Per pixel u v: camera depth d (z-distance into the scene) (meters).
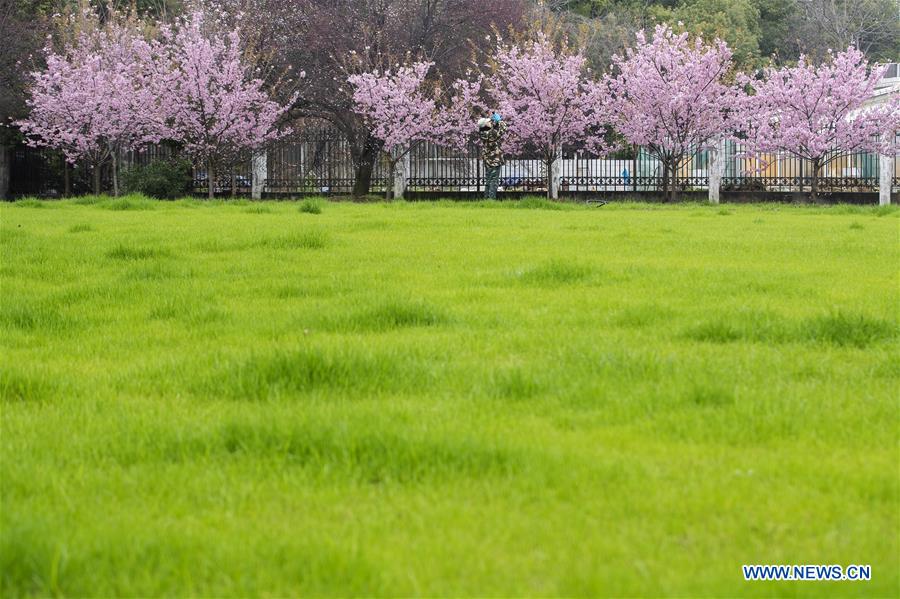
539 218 26.84
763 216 30.31
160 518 4.61
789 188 48.75
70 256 15.96
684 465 5.28
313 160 50.12
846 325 8.80
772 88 48.50
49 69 49.09
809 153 47.34
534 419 6.26
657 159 51.28
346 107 50.56
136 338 9.45
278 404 6.61
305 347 7.52
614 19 77.00
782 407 6.39
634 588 3.78
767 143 47.53
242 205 34.50
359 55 50.84
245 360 7.52
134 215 27.44
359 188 49.62
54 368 8.07
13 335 9.73
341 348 7.70
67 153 48.44
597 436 5.86
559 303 11.13
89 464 5.48
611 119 49.06
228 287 12.66
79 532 4.34
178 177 48.47
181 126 49.12
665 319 9.88
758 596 3.78
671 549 4.21
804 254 16.83
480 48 54.44
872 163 50.44
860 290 12.05
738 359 7.94
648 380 7.23
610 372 7.45
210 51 47.66
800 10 96.38
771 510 4.61
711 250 17.59
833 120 47.31
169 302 11.31
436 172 49.38
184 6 64.50
